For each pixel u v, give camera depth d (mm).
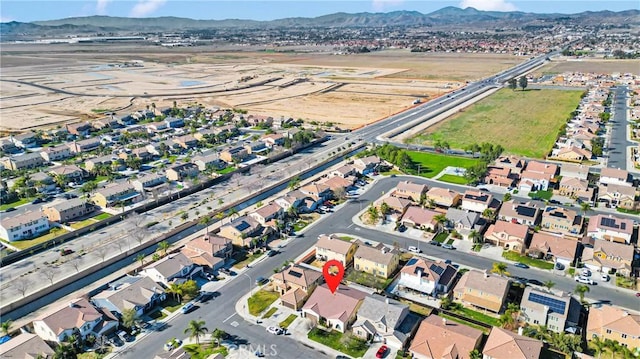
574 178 164000
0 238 136500
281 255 125375
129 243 132625
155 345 91750
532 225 137375
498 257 122125
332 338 93375
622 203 149250
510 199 155500
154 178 176750
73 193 173125
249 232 131500
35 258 125938
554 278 112000
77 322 93375
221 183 182125
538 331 92000
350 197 164375
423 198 156625
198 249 123000
